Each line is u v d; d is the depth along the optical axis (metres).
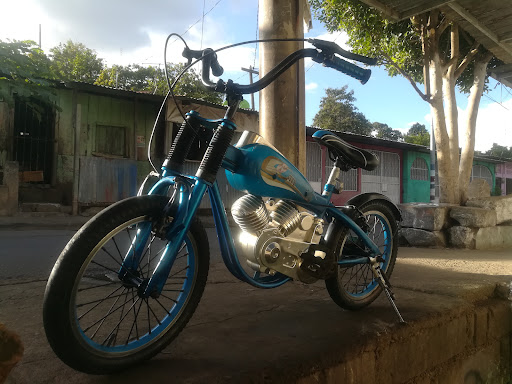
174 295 2.72
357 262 2.42
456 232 5.91
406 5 5.69
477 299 2.99
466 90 9.52
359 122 36.91
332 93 37.97
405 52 8.45
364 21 7.63
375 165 2.53
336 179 2.49
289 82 3.48
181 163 1.84
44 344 1.76
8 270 3.66
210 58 2.01
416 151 18.58
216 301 2.56
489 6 5.71
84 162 10.21
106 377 1.49
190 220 1.71
